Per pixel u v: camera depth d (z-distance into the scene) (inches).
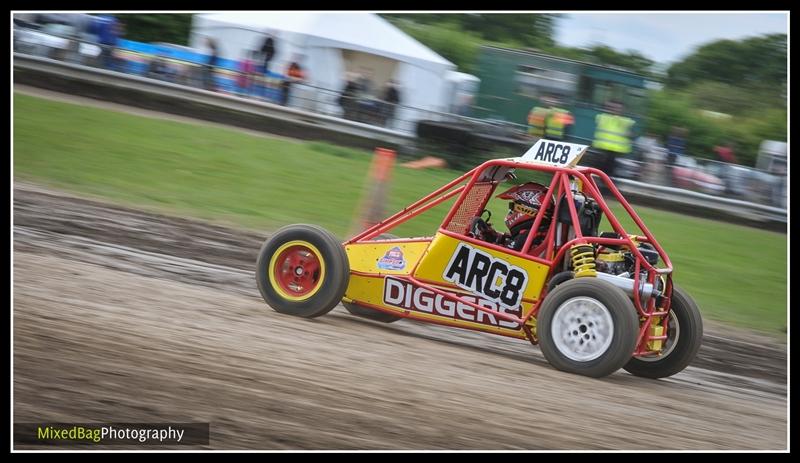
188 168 836.6
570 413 312.7
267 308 430.6
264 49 1077.8
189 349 332.5
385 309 414.0
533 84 1023.6
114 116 986.7
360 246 423.8
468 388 327.3
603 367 358.0
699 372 449.4
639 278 379.6
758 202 1001.5
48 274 444.8
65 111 971.9
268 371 316.8
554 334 370.3
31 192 681.6
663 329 390.6
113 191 725.9
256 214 722.2
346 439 265.4
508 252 390.9
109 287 433.4
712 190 1000.9
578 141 998.4
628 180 995.3
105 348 322.0
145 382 293.0
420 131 1010.7
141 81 1084.5
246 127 1054.4
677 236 856.3
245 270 548.7
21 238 538.0
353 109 1061.8
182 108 1079.6
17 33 1091.3
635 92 1005.8
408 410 294.0
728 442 305.6
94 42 1098.7
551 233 390.3
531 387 340.8
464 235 412.8
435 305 404.2
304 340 369.1
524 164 397.4
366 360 349.4
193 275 509.0
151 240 590.6
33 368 294.2
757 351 520.7
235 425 267.7
